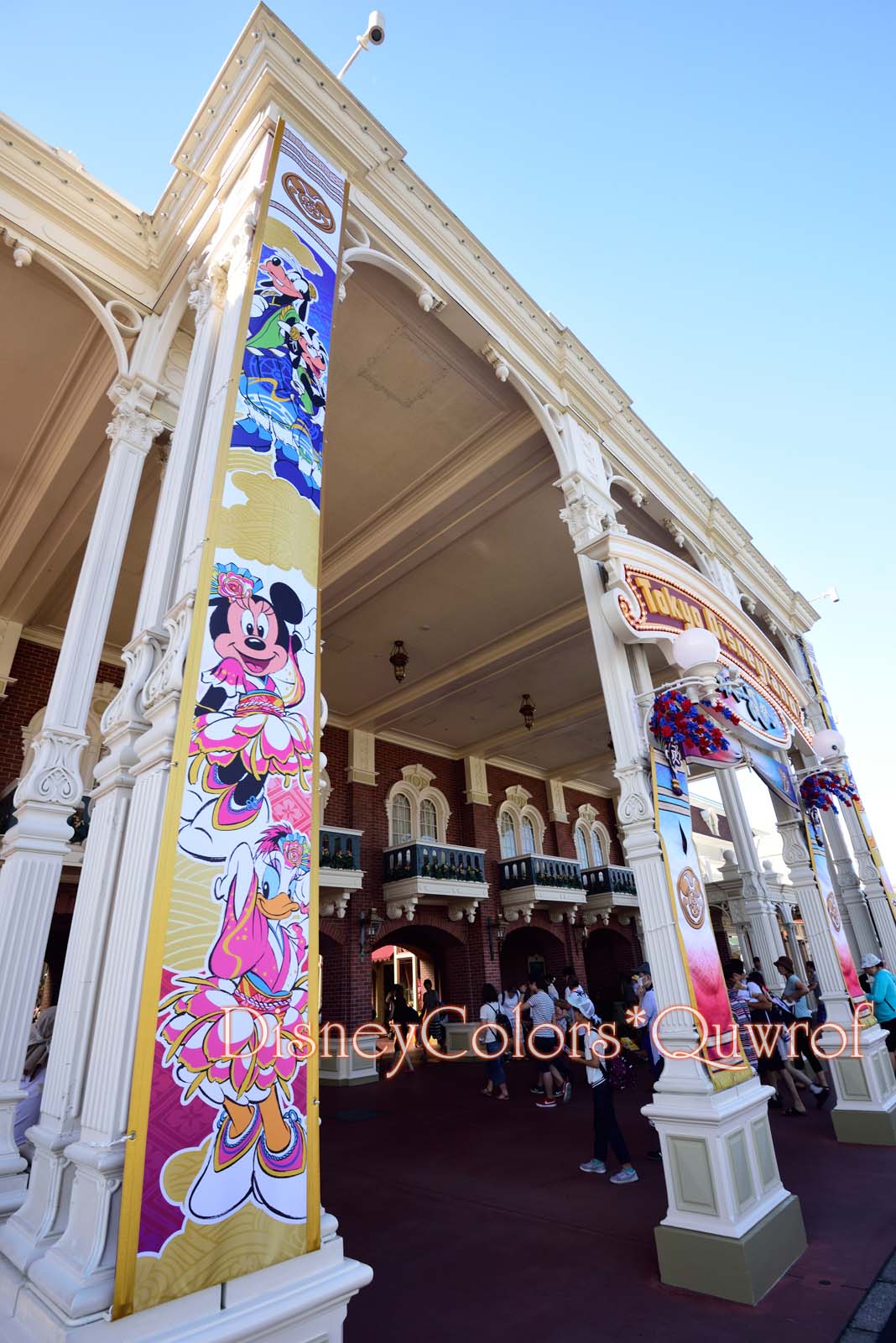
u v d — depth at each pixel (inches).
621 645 221.6
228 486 117.0
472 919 625.3
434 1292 156.3
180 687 103.3
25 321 248.7
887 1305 139.5
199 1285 78.4
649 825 192.9
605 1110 237.8
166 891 89.6
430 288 234.5
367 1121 358.6
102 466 300.7
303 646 117.4
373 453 323.0
